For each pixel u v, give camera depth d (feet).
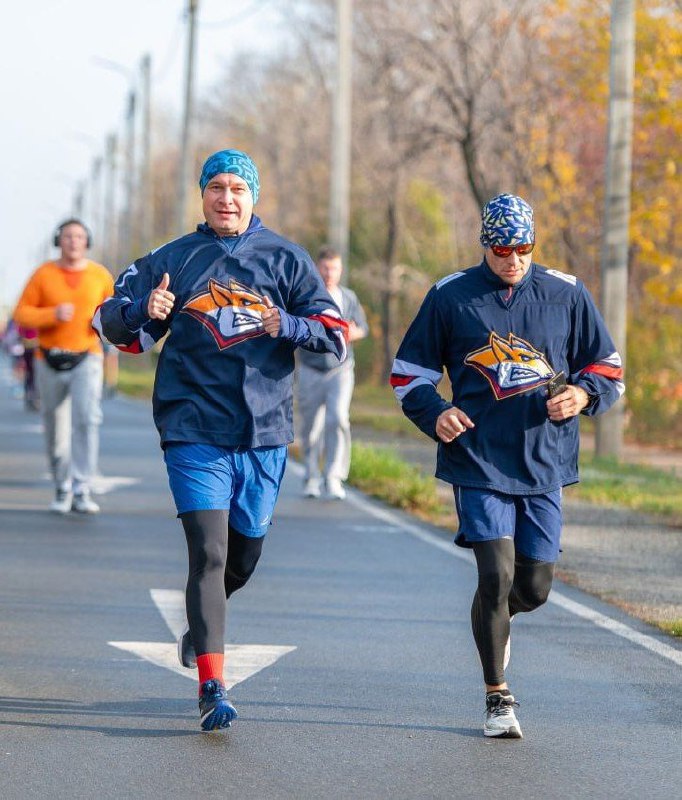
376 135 328.08
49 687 55.77
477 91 248.11
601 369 50.67
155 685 56.44
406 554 92.27
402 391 50.75
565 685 57.67
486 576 49.55
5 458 150.41
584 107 233.55
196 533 50.65
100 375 105.40
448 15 249.14
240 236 52.70
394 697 55.21
